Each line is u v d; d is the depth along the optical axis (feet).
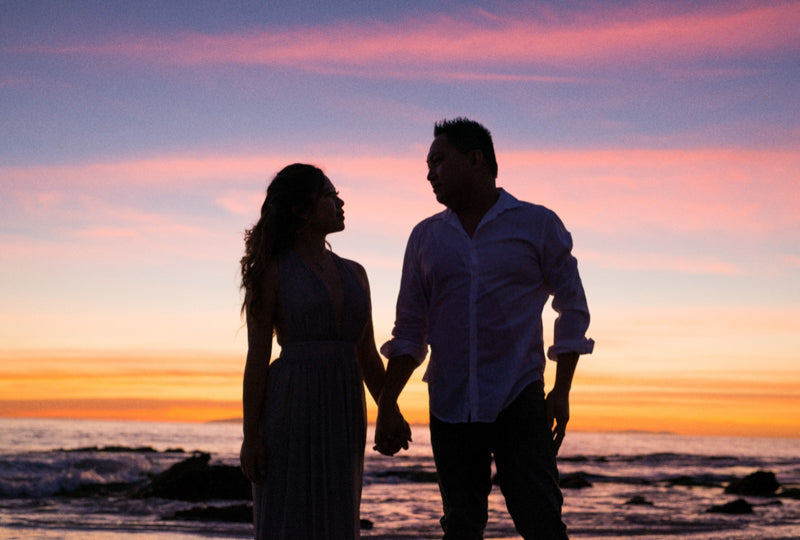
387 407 10.96
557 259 10.45
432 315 10.75
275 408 10.22
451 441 10.50
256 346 10.33
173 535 27.14
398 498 51.08
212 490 44.42
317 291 10.30
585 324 10.39
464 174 10.55
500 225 10.51
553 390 10.33
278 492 10.09
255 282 10.32
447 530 10.57
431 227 10.90
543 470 10.11
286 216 10.41
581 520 36.45
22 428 250.16
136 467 65.77
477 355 10.32
